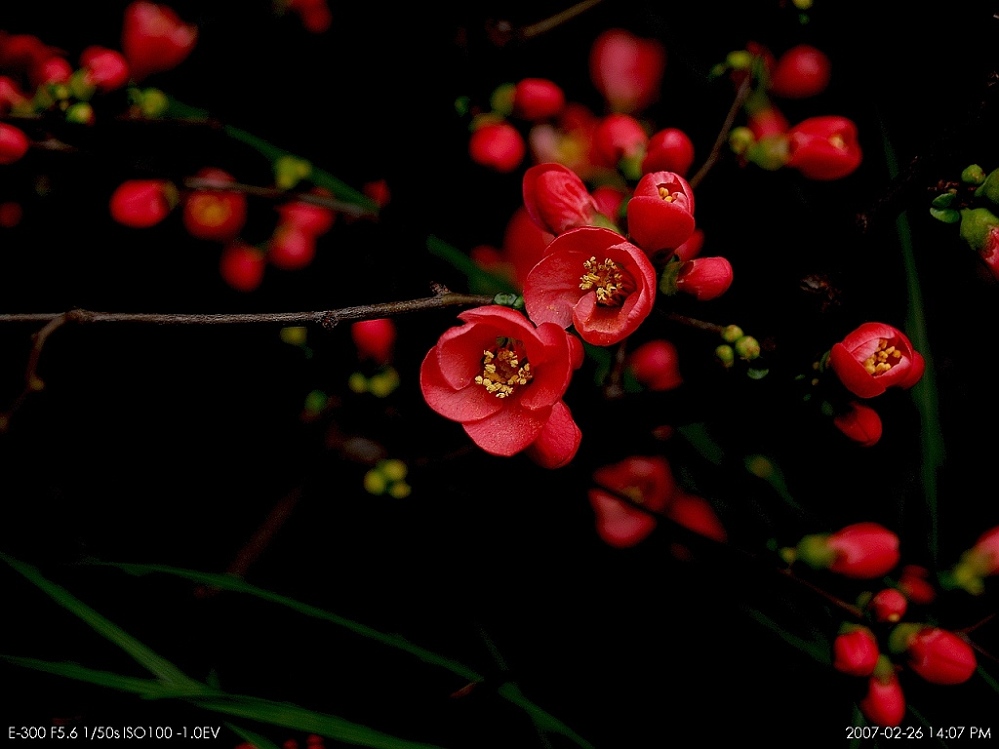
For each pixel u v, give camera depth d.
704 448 0.65
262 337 0.67
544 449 0.56
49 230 0.67
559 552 0.67
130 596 0.66
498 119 0.64
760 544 0.65
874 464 0.66
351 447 0.67
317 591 0.67
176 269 0.68
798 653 0.66
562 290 0.56
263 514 0.68
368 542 0.68
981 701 0.64
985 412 0.68
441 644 0.66
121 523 0.67
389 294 0.65
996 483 0.67
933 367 0.64
